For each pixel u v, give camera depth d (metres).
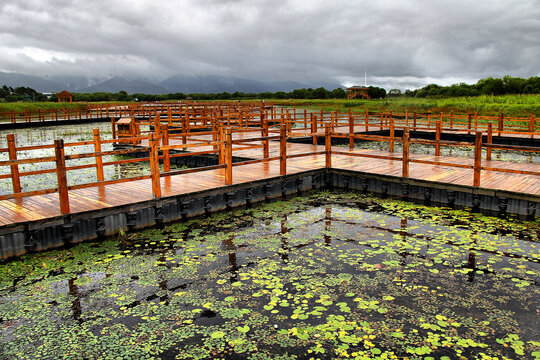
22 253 5.47
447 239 5.98
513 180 7.85
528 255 5.36
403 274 4.85
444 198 7.79
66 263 5.26
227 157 7.57
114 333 3.71
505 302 4.19
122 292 4.48
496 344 3.48
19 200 6.59
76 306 4.20
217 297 4.34
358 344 3.50
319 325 3.79
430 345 3.47
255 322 3.86
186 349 3.47
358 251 5.59
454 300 4.24
